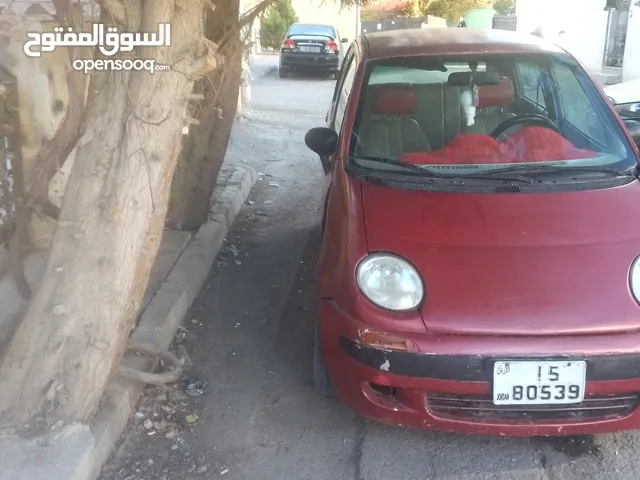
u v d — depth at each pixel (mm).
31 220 4160
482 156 3387
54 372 2637
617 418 2633
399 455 2898
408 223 2922
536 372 2520
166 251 4594
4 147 3965
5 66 4020
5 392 2646
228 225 5543
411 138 3549
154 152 2523
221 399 3305
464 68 3777
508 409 2586
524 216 2932
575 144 3467
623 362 2514
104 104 2518
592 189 3109
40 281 2693
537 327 2535
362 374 2682
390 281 2695
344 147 3510
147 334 3504
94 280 2596
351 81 3941
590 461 2830
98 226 2568
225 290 4484
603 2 14875
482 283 2650
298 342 3852
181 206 4922
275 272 4789
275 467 2836
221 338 3887
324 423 3123
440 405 2676
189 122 2729
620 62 14594
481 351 2525
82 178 2570
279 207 6215
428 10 21422
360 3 4953
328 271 2973
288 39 16031
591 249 2754
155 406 3199
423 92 3727
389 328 2613
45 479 2416
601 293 2600
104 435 2777
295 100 12570
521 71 3770
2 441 2576
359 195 3156
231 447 2959
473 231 2861
